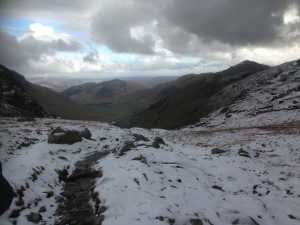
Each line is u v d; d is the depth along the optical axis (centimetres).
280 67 9150
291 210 1223
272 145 2548
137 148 1983
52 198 1317
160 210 1009
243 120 5166
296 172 1781
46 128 3152
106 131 3334
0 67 6694
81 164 1895
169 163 1781
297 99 5484
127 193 1187
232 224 1062
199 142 3225
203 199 1244
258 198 1323
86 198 1342
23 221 1046
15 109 5075
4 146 1933
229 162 1956
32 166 1523
